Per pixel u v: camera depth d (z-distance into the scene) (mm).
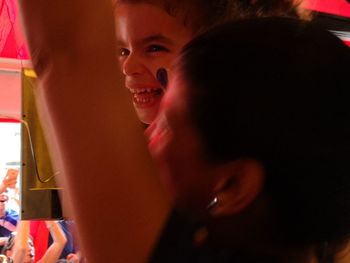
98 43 305
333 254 413
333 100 363
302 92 356
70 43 301
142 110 658
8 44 1511
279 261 384
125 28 687
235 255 360
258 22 396
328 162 363
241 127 348
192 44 400
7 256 2674
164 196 328
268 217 366
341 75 374
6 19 1307
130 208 297
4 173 2799
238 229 365
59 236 2508
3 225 2938
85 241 296
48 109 305
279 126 350
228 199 360
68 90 299
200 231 347
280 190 359
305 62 366
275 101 350
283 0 595
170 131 369
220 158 354
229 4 600
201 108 357
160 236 313
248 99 349
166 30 658
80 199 293
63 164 299
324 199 374
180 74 382
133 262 296
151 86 667
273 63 360
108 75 306
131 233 297
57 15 298
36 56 310
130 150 302
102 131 297
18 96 2291
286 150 351
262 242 372
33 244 2758
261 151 350
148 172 310
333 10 1740
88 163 293
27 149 1358
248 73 354
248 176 355
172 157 363
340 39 409
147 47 676
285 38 377
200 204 357
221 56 365
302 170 357
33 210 1312
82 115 297
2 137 2750
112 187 294
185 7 631
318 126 357
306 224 378
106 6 316
